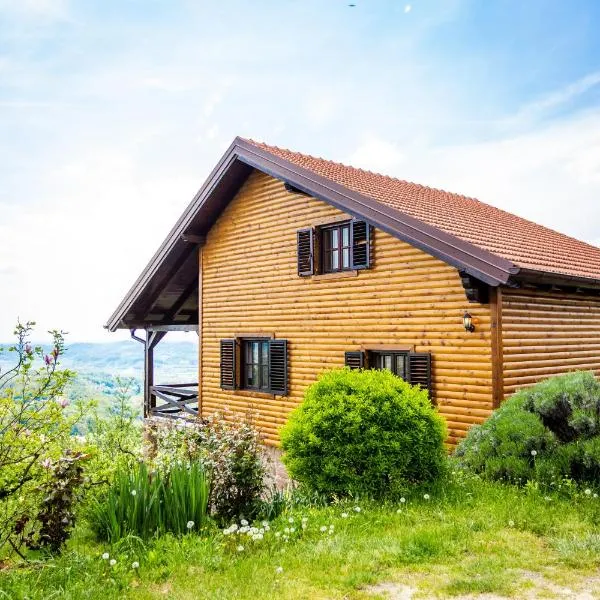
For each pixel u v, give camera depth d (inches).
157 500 233.0
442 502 258.1
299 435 289.7
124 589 182.5
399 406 286.0
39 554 217.5
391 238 451.2
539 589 172.4
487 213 624.1
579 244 643.5
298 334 525.0
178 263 657.6
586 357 473.1
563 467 267.3
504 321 389.1
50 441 235.0
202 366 633.6
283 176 501.7
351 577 181.9
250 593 175.9
